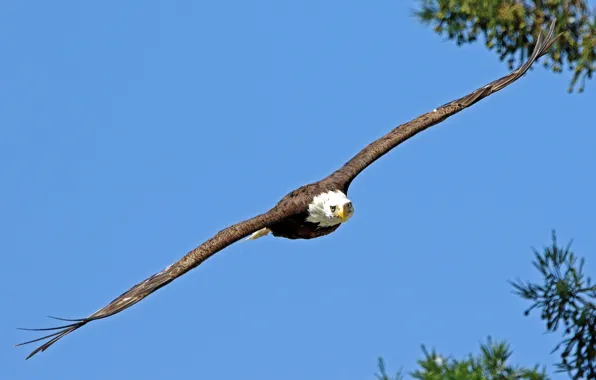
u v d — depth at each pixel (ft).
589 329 48.14
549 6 56.54
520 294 48.65
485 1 55.67
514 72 56.54
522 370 42.34
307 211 52.06
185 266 46.39
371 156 54.85
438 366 41.73
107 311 44.42
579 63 56.44
